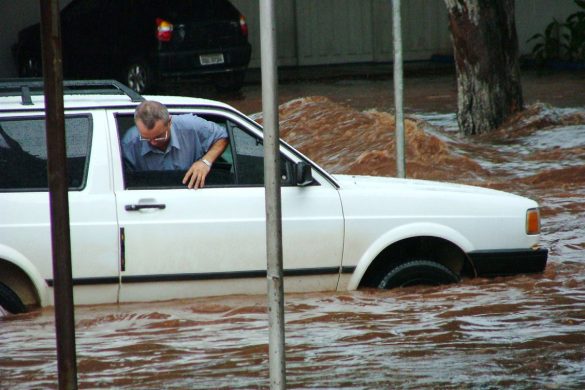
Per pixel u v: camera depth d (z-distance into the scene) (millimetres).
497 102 54531
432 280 25547
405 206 25016
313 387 19266
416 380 19688
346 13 91000
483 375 19953
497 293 25312
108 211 23312
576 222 34656
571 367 20453
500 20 54500
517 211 25797
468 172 43156
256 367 20422
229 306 23969
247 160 24406
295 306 24234
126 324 22953
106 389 19203
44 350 21422
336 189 24734
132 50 69562
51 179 12742
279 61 90562
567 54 84812
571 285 26297
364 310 24031
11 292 23188
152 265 23562
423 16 91375
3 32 81562
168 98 25062
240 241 23922
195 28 69500
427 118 60812
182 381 19656
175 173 23891
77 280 23188
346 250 24594
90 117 23734
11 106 23438
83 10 71750
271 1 13719
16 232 22875
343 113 51531
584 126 53062
